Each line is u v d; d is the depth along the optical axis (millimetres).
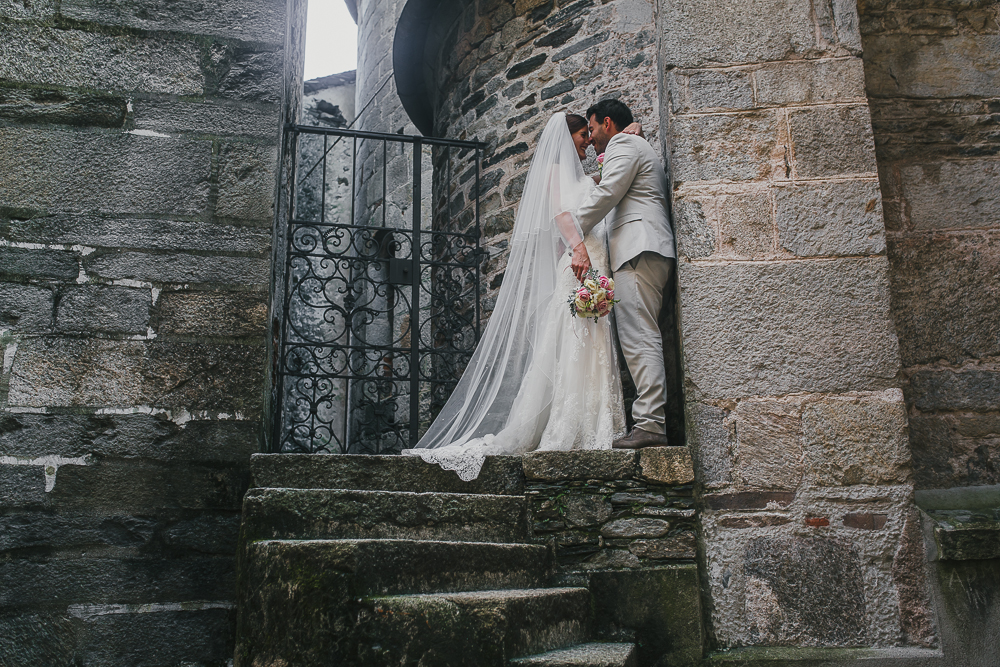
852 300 3525
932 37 4168
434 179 6477
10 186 3381
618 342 4172
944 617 3209
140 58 3596
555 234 3924
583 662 2445
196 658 3053
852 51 3797
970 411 3717
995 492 3557
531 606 2631
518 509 3262
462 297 5535
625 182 3746
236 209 3520
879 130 4047
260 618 2590
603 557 3256
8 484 3098
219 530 3199
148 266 3396
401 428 6109
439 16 6238
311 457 3240
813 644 3215
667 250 3695
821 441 3395
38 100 3488
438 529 3104
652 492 3348
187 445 3258
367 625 2463
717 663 3133
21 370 3207
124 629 3037
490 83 5672
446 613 2449
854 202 3623
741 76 3791
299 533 2938
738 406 3447
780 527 3330
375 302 8109
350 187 9797
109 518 3139
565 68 5180
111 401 3242
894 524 3309
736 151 3709
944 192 3975
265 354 3430
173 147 3533
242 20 3711
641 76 4762
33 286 3299
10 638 2959
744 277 3562
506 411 3828
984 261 3881
